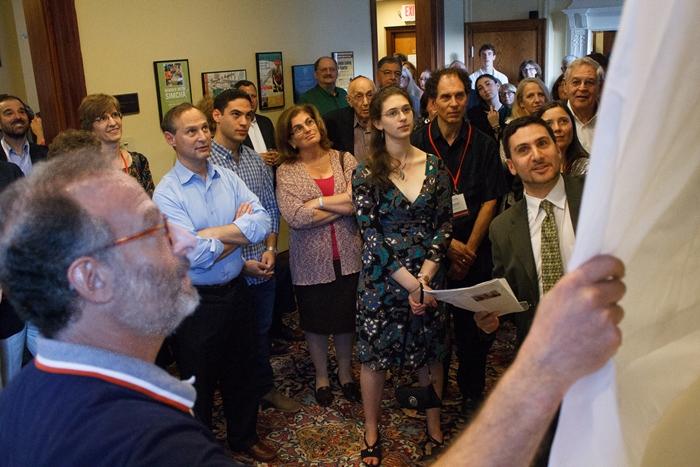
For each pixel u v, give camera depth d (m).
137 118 4.59
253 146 4.33
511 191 3.12
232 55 5.29
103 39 4.31
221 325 2.61
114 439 0.83
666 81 0.60
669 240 0.76
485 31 9.42
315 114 3.22
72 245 0.91
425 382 2.85
